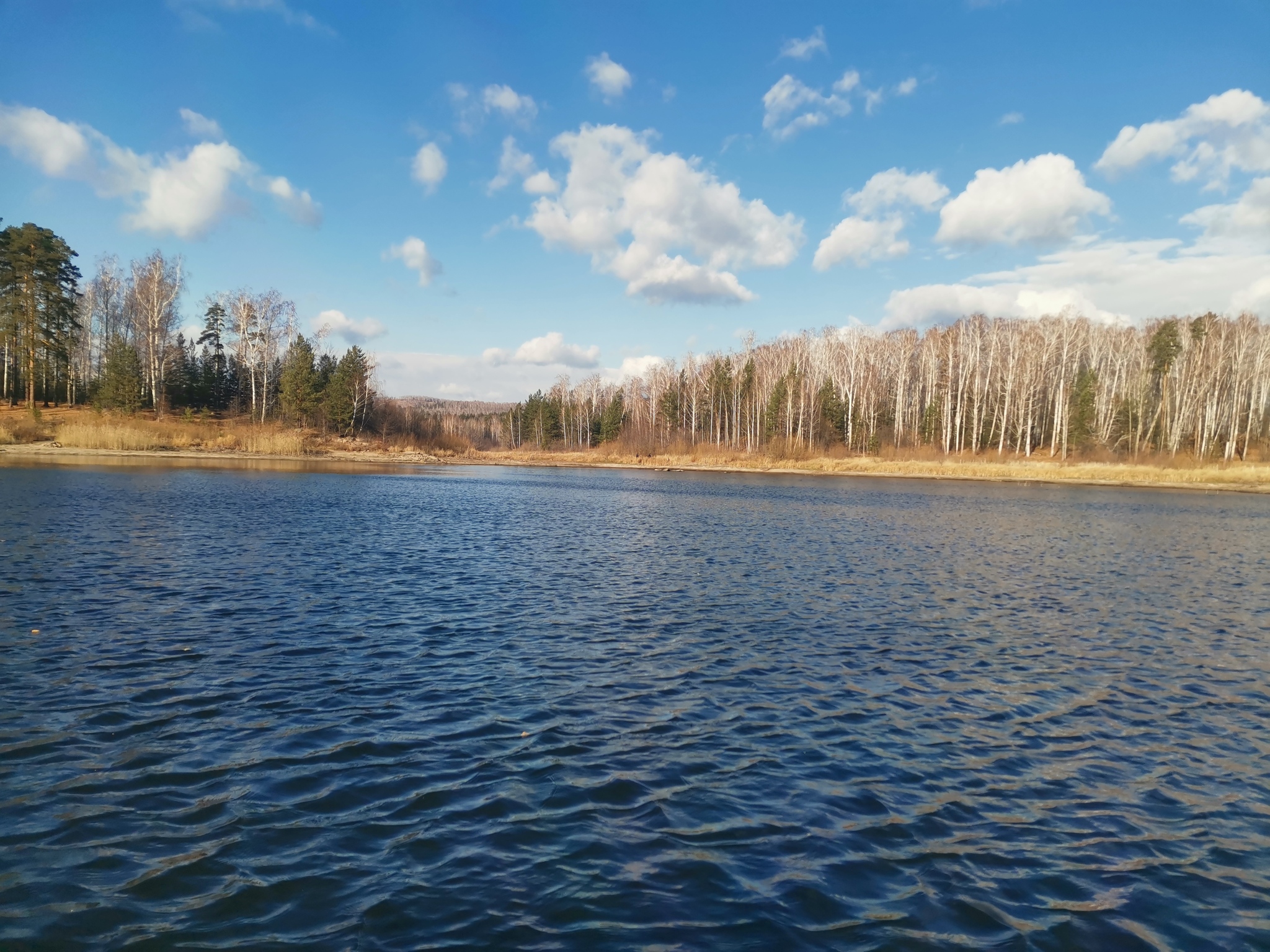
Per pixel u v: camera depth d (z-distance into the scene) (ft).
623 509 131.75
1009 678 40.68
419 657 40.40
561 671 39.04
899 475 251.80
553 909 18.97
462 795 25.02
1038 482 228.22
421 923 18.21
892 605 57.98
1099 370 334.24
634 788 26.11
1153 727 34.04
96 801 23.59
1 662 36.37
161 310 260.21
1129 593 65.82
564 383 568.41
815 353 375.86
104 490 117.19
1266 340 304.71
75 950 16.63
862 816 24.84
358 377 310.24
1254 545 98.84
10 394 256.93
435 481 190.60
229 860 20.62
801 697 36.55
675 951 17.52
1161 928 19.25
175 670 36.42
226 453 235.40
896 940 18.34
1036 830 24.39
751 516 123.65
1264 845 23.84
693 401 384.47
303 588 55.88
